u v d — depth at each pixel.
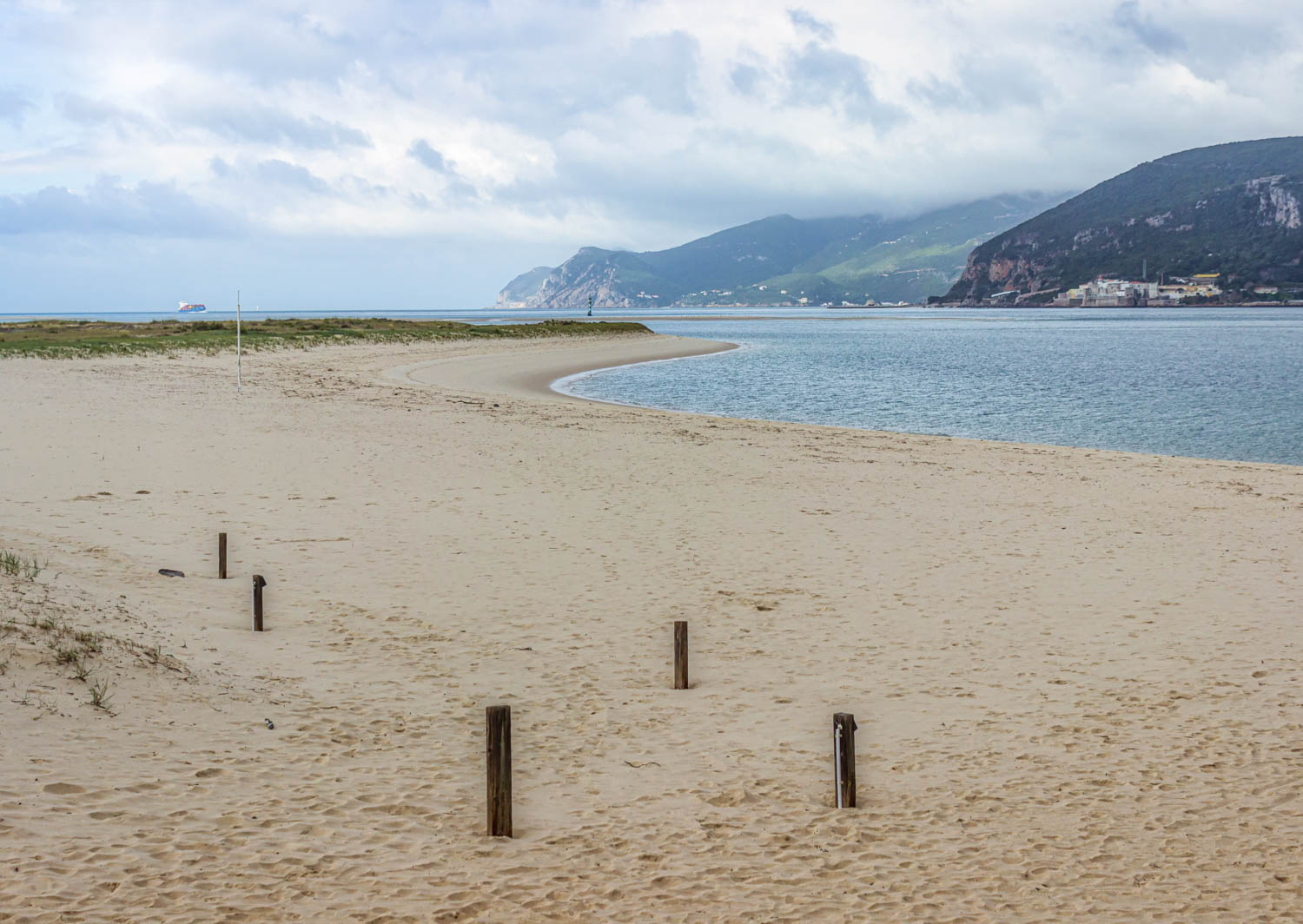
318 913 5.00
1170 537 15.75
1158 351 87.31
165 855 5.43
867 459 23.86
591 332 95.19
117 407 28.73
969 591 12.53
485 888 5.38
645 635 10.70
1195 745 7.83
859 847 6.11
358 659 9.55
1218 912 5.38
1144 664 9.84
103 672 7.84
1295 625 11.10
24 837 5.36
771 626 11.07
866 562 13.97
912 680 9.44
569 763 7.34
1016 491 19.80
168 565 12.58
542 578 12.88
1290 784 7.10
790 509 17.56
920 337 120.62
